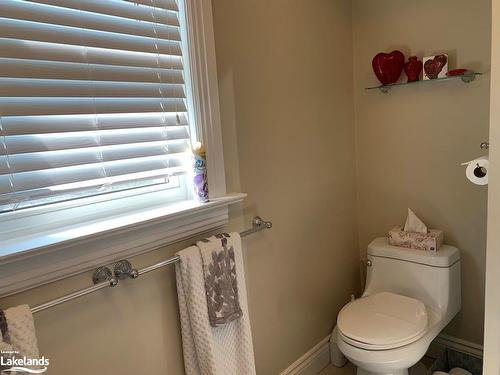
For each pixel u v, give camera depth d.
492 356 1.36
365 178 2.37
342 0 2.18
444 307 1.94
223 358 1.56
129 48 1.34
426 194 2.16
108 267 1.31
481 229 2.01
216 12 1.59
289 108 1.92
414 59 2.03
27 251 1.08
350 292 2.43
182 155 1.53
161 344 1.49
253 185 1.79
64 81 1.21
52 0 1.17
